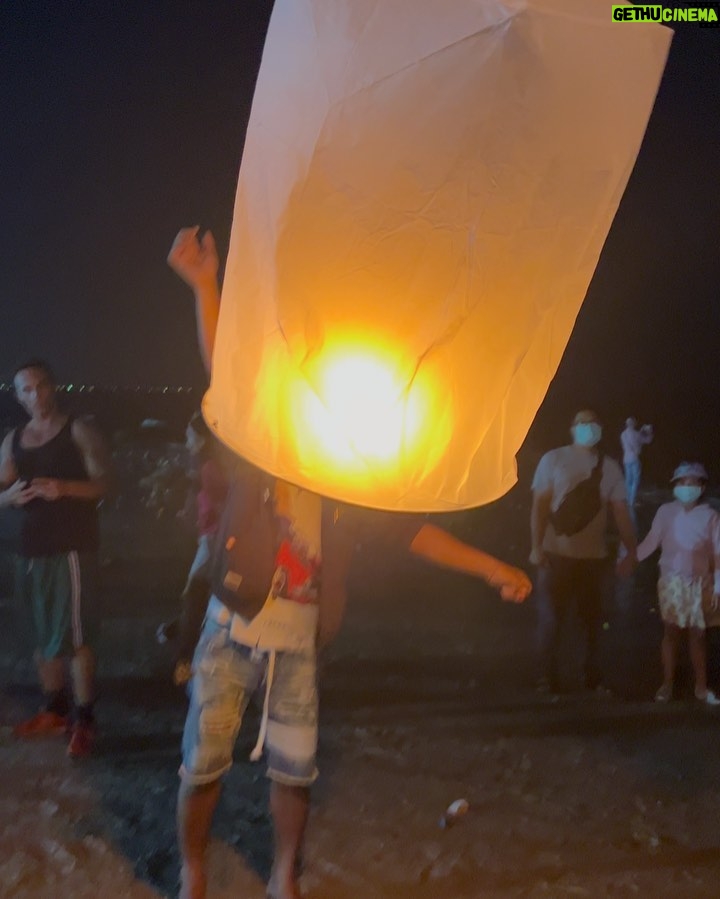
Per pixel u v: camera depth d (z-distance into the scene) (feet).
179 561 34.78
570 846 13.75
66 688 17.38
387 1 7.00
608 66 6.94
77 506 15.85
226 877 12.32
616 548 41.81
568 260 7.71
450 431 8.16
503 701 20.35
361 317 7.70
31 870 12.34
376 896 12.14
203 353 10.91
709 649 25.70
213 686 10.44
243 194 8.20
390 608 28.40
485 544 41.65
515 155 7.13
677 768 16.89
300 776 10.73
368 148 7.21
